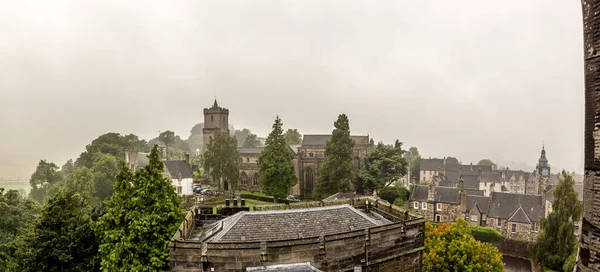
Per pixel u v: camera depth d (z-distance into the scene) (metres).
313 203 34.56
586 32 11.04
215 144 95.56
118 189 33.38
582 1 11.23
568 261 46.34
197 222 31.98
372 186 88.75
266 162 80.50
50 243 31.50
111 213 31.97
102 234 32.72
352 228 26.64
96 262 32.97
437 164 142.12
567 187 50.09
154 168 34.03
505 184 126.88
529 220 67.12
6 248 39.78
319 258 23.67
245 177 110.44
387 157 90.31
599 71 10.52
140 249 31.02
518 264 58.66
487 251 41.34
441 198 77.88
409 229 27.42
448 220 76.12
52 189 90.06
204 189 107.31
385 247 26.19
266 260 22.58
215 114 125.31
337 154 83.50
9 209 44.97
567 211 49.53
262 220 25.52
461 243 40.03
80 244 33.31
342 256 24.45
